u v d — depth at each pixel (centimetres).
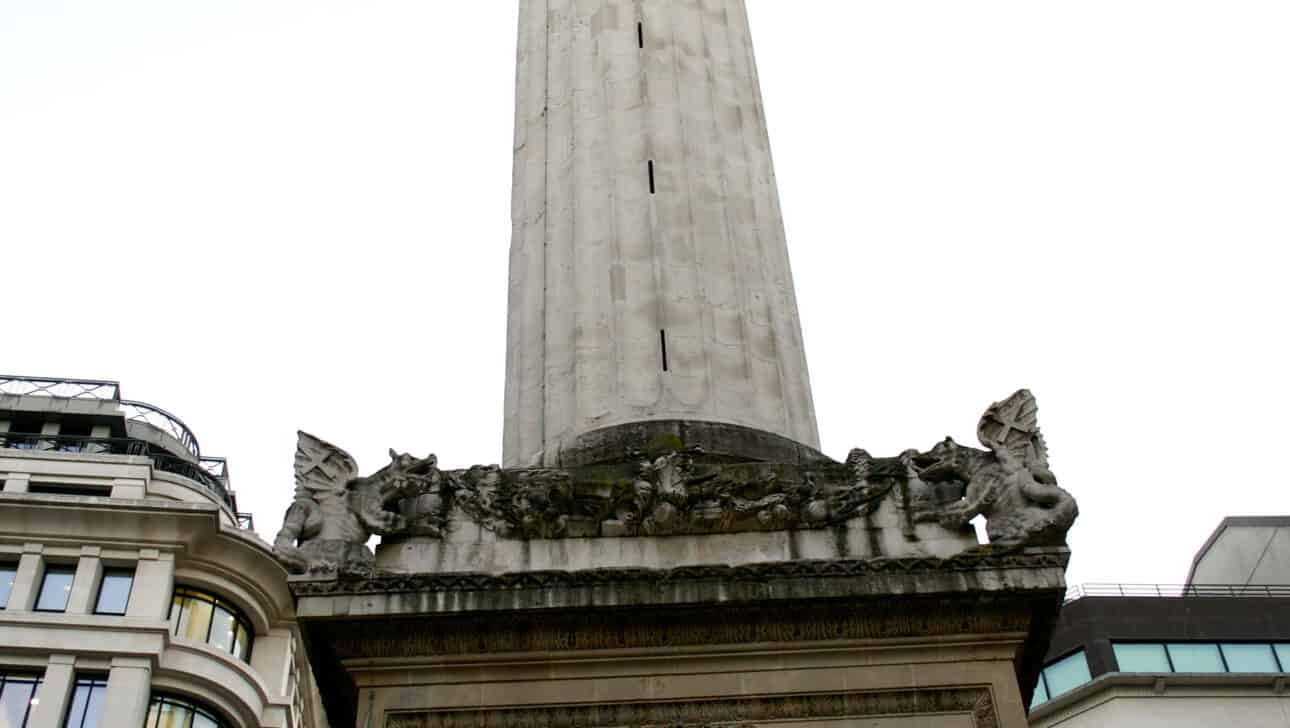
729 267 2691
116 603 4941
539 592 2097
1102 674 5022
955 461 2261
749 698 2073
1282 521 5962
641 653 2102
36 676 4712
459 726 2055
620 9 3062
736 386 2531
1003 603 2123
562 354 2592
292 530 2167
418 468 2280
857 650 2111
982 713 2064
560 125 2950
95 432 6397
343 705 2197
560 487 2250
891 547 2192
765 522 2214
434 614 2086
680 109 2900
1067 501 2169
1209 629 5159
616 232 2695
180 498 5584
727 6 3206
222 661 4916
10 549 5012
